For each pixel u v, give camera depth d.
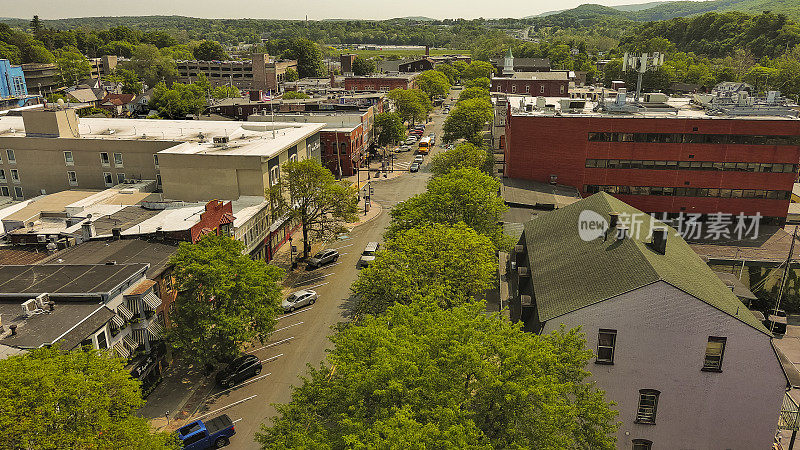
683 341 31.83
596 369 33.06
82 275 41.78
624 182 73.25
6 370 24.61
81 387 25.64
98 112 157.12
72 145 79.38
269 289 45.59
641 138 71.06
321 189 67.00
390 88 186.00
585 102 85.69
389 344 26.70
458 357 25.20
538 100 82.19
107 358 30.09
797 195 81.06
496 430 25.84
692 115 74.25
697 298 30.88
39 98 154.38
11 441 22.94
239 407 42.38
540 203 64.50
